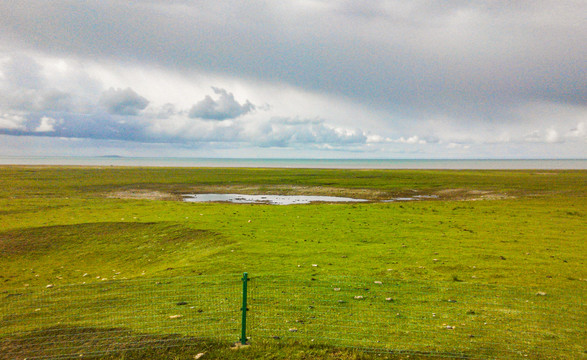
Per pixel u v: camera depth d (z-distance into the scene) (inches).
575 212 1748.3
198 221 1432.1
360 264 853.8
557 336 475.8
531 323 517.0
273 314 543.8
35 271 929.5
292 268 821.2
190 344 445.4
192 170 5989.2
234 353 425.7
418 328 496.1
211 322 513.3
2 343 454.6
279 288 671.8
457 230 1309.1
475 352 431.8
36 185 3159.5
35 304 610.2
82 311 569.3
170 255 1045.2
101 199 2268.7
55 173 4690.0
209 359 413.7
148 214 1625.2
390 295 635.5
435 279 738.2
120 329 491.8
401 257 919.7
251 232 1241.4
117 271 927.7
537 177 4429.1
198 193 2955.2
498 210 1843.0
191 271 821.2
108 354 426.3
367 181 3954.2
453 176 4704.7
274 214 1668.3
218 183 3678.6
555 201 2226.9
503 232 1270.9
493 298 623.8
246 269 816.9
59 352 431.2
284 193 2994.6
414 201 2394.2
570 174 5137.8
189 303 596.7
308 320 521.0
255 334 473.7
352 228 1337.4
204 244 1113.4
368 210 1840.6
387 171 6269.7
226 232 1229.1
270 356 418.9
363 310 561.6
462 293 649.6
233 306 578.6
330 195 2883.9
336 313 548.7
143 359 417.1
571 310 568.7
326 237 1174.3
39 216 1556.3
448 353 428.8
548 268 824.3
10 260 1027.9
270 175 4835.1
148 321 519.8
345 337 467.5
